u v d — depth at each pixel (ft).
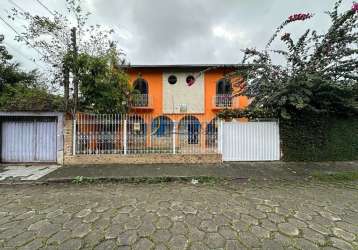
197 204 15.19
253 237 10.79
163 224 12.18
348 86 26.73
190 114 55.11
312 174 23.38
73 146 27.89
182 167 26.20
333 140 29.94
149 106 54.19
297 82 26.02
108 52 36.94
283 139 29.35
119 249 9.80
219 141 28.96
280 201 15.64
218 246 10.03
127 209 14.34
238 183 20.86
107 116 28.07
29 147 28.81
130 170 24.77
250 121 29.45
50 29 31.86
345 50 26.08
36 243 10.34
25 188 19.70
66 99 28.94
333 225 12.01
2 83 47.32
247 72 30.17
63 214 13.58
